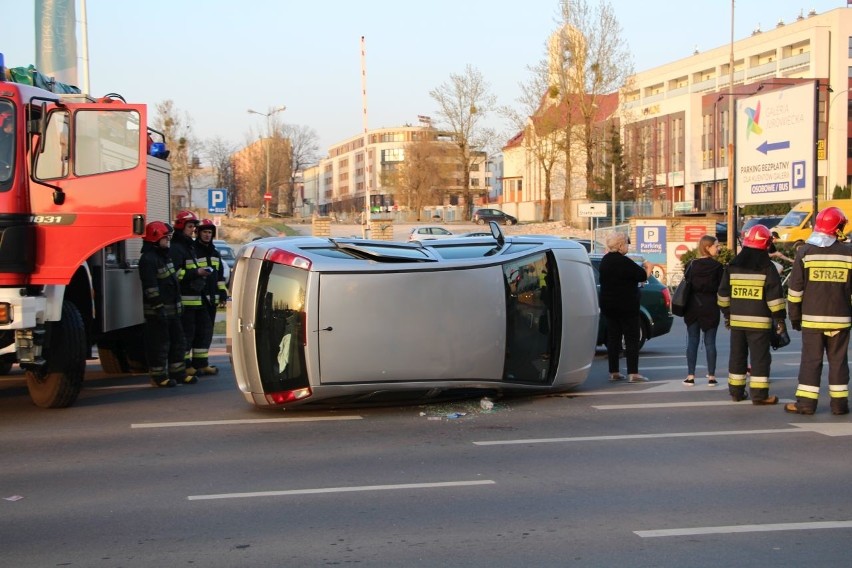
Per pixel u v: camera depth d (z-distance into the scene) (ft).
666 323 48.24
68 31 62.44
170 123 231.91
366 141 140.56
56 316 29.96
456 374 30.71
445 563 16.21
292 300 29.91
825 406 32.65
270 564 16.20
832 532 17.94
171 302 37.45
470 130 240.32
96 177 30.25
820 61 224.94
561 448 25.77
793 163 88.89
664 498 20.48
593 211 103.55
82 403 33.78
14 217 29.01
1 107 29.30
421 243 32.89
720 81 266.57
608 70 188.55
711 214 200.85
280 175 328.70
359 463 24.02
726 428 28.63
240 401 34.09
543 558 16.46
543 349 33.71
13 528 18.43
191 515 19.30
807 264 30.53
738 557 16.46
